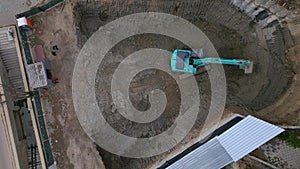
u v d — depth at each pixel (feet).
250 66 57.00
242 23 57.82
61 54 54.44
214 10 57.31
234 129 46.42
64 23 54.19
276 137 50.49
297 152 49.62
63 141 54.08
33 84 51.08
